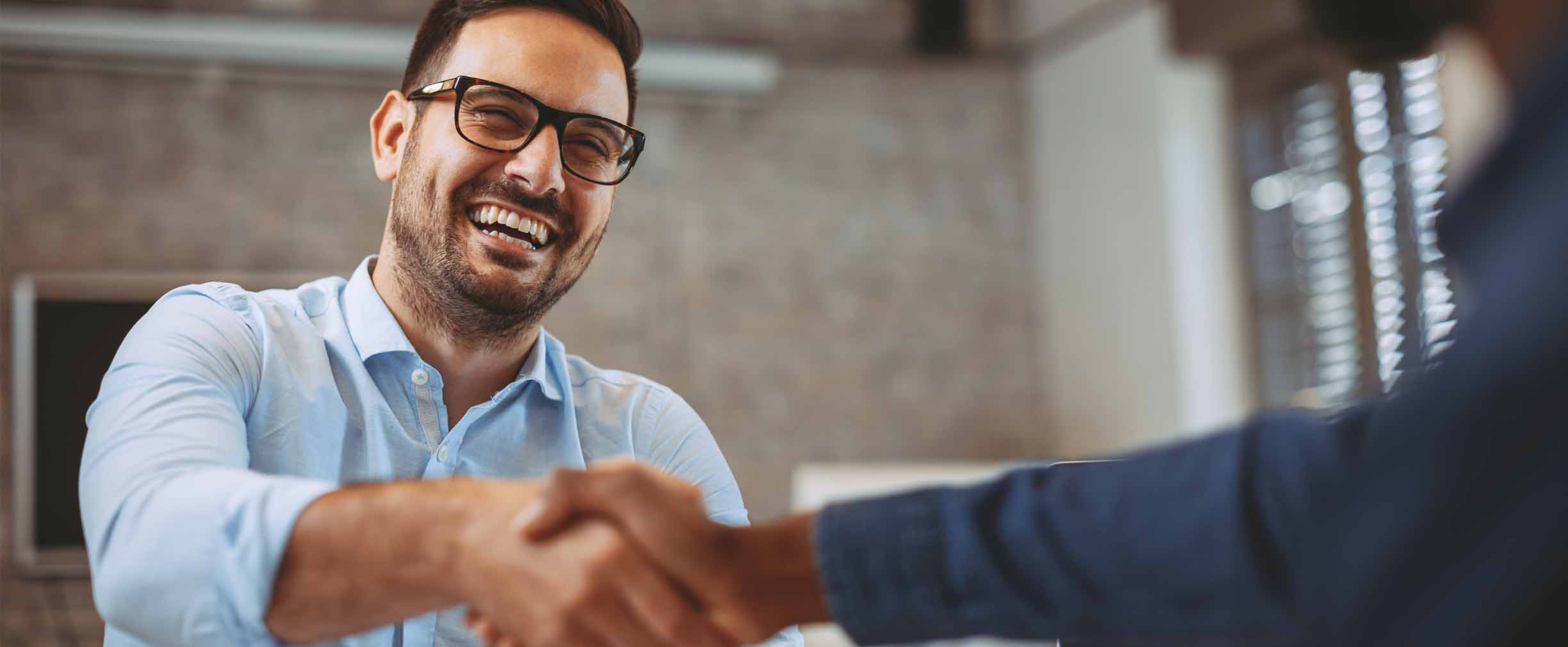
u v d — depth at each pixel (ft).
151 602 2.65
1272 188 17.06
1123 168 18.74
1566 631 1.03
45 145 16.89
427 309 3.95
